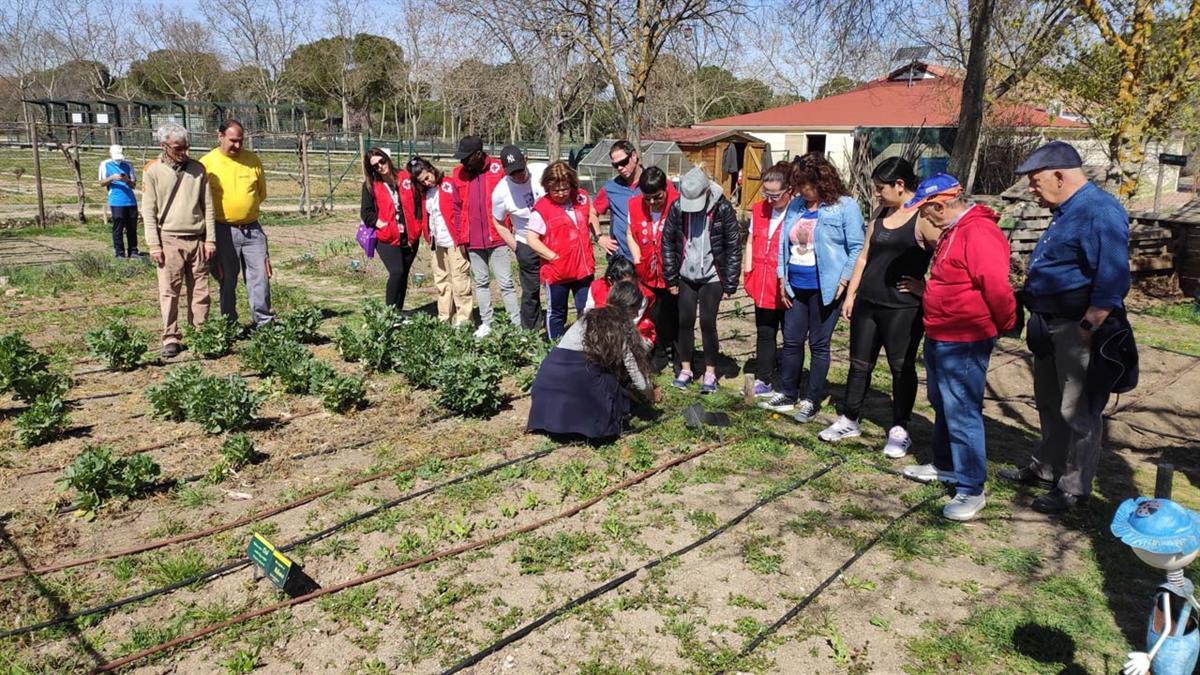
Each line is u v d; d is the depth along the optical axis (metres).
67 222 19.67
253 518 4.87
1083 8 14.87
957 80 27.42
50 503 5.02
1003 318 4.67
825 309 6.31
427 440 6.10
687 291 7.01
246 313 10.02
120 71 64.94
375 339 7.88
